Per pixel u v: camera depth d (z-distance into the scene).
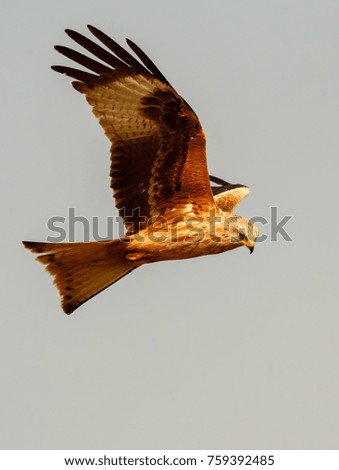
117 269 20.66
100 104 19.17
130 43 18.80
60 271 20.41
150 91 19.00
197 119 18.97
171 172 19.64
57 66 18.86
